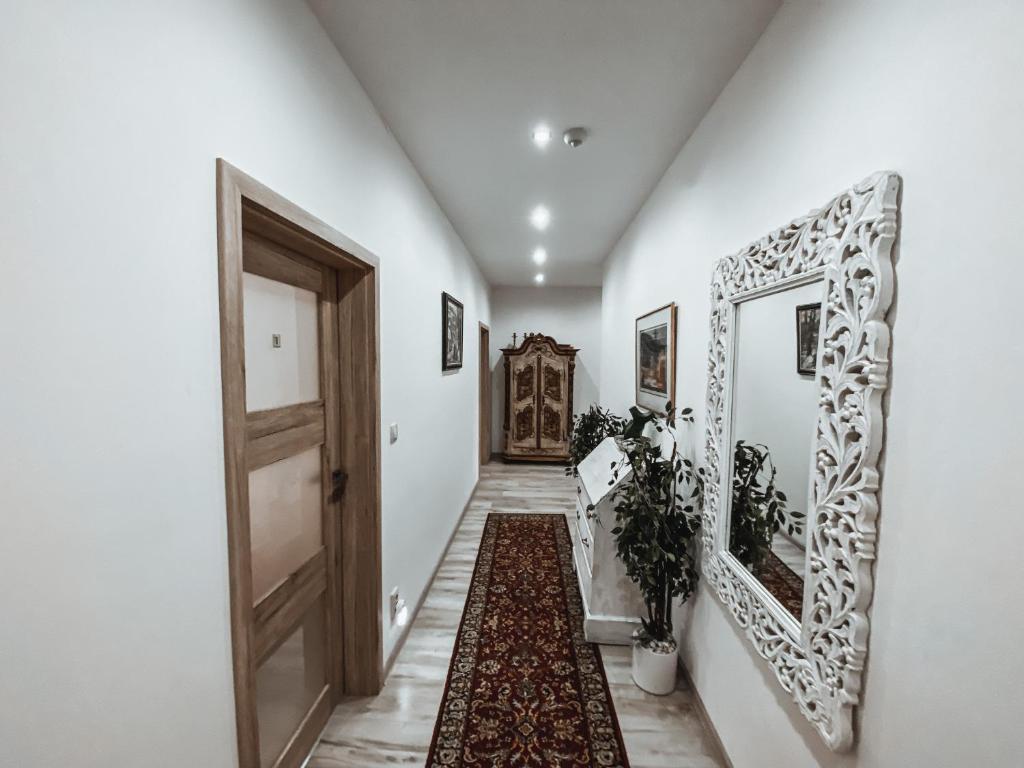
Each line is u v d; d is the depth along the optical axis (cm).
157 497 78
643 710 184
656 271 264
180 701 84
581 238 387
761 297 135
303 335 154
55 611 61
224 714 96
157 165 77
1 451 55
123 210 70
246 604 100
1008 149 62
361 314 176
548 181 260
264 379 131
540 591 282
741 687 146
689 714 182
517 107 183
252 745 103
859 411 89
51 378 60
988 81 65
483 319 548
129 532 72
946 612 72
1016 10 61
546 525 396
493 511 433
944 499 72
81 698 65
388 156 197
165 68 78
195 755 88
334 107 146
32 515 58
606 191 275
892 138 85
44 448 60
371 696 190
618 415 387
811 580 104
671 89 170
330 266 169
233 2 96
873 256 85
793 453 116
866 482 87
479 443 526
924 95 77
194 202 85
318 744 166
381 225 189
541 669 209
